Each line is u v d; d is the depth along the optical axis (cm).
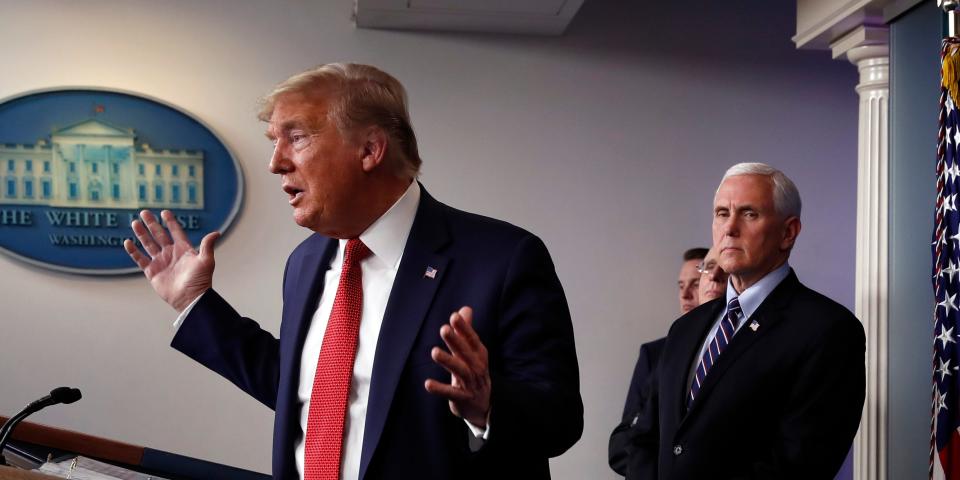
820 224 411
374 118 149
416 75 392
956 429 236
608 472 395
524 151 396
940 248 244
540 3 359
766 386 212
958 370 237
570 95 400
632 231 401
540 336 144
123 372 371
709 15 409
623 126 402
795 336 214
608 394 397
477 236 153
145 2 378
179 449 373
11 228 366
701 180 405
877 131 313
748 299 226
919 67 282
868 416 298
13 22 370
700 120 407
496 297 146
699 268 341
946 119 244
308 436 146
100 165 371
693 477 213
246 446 377
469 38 395
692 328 240
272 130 152
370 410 141
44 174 368
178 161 374
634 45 404
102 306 371
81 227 369
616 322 398
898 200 292
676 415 228
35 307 368
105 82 374
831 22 319
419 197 158
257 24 383
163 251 170
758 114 410
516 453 134
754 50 411
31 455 200
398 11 369
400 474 139
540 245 152
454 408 126
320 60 386
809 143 412
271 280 378
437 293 147
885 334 299
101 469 190
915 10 285
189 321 166
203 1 381
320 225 152
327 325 152
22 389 365
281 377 157
